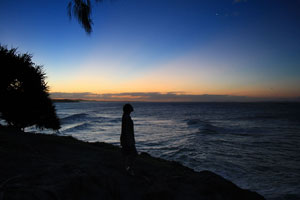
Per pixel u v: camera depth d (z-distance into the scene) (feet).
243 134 80.64
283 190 26.91
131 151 14.30
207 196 12.42
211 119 160.25
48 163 15.55
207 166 38.37
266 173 34.17
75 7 11.22
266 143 61.41
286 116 181.06
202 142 63.31
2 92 35.09
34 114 39.24
